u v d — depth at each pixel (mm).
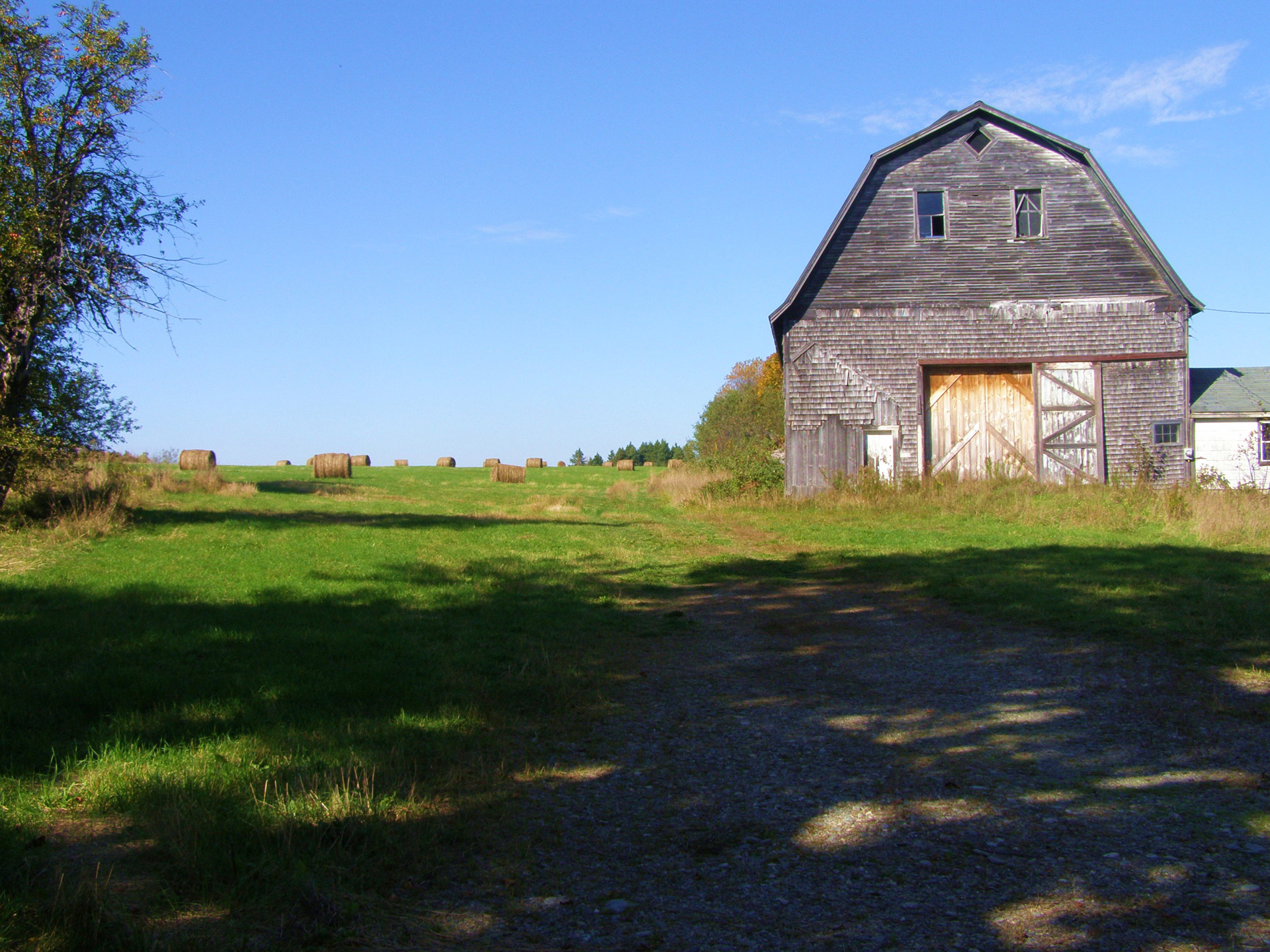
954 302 24406
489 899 4035
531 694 7223
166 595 10703
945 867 4254
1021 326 24297
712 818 4902
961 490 22531
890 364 24469
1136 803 4941
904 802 5070
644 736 6301
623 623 10094
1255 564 12969
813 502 23203
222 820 4559
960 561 14000
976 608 10500
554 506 25234
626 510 25828
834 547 16547
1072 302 24234
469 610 10406
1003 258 24422
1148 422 23984
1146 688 7133
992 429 24484
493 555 14875
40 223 15156
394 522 19953
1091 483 22859
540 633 9398
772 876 4219
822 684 7617
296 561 13539
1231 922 3668
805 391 24656
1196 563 12992
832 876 4203
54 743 5750
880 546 16297
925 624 9914
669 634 9609
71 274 16031
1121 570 12492
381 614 10000
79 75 15562
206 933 3666
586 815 4953
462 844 4578
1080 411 24109
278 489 31000
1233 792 5047
